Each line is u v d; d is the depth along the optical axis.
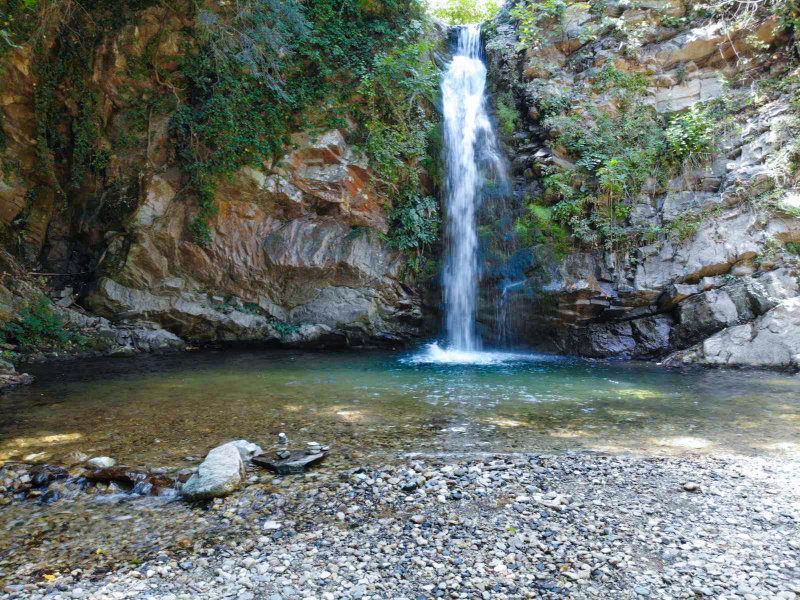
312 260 14.22
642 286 12.63
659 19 14.77
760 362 10.95
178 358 12.10
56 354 11.68
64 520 4.06
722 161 13.07
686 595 3.03
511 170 14.95
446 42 18.31
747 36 13.57
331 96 14.13
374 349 14.39
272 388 8.84
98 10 12.84
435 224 15.37
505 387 9.10
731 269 12.03
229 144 13.21
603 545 3.61
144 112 13.52
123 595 3.05
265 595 3.05
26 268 13.11
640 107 14.19
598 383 9.49
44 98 12.76
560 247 13.36
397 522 3.96
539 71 15.38
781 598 2.99
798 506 4.22
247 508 4.22
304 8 13.73
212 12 12.48
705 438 6.06
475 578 3.22
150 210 13.34
